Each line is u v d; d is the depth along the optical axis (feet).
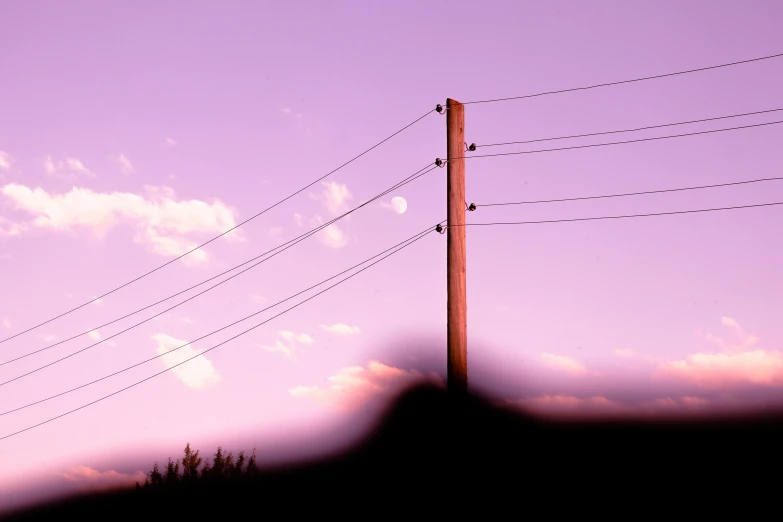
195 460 77.05
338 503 59.06
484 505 51.62
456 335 53.88
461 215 55.83
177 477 76.64
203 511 71.00
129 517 76.54
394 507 54.75
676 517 47.16
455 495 52.21
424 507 53.42
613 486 50.14
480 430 52.90
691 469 49.75
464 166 56.90
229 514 68.54
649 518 47.88
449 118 57.31
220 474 73.26
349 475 58.85
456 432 52.80
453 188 56.13
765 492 47.96
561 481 50.85
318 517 60.18
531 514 50.57
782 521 46.19
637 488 49.78
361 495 57.00
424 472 53.93
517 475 51.75
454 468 52.60
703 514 47.16
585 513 50.06
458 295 54.44
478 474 52.13
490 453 52.49
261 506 66.28
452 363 53.52
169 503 75.36
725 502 47.62
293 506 63.57
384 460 56.24
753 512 47.03
